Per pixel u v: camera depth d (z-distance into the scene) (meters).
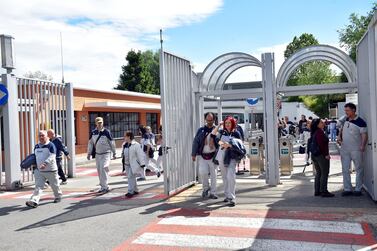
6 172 11.95
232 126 8.63
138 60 58.50
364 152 9.23
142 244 5.99
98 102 24.48
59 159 12.55
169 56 9.86
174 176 9.95
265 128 10.67
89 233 6.71
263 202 8.55
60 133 14.04
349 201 8.33
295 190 9.82
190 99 11.30
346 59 11.05
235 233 6.39
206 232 6.50
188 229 6.71
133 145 9.87
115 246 5.95
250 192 9.75
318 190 9.00
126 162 9.95
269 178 10.63
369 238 5.90
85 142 24.50
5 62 12.11
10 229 7.22
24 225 7.47
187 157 10.88
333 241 5.82
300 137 24.69
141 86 57.78
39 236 6.69
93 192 10.82
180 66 10.65
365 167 9.20
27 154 12.61
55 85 13.89
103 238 6.38
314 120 8.98
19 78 12.41
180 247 5.80
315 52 11.91
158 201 9.13
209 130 9.23
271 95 10.59
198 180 11.58
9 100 11.94
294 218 7.15
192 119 11.35
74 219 7.76
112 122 28.28
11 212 8.66
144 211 8.17
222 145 8.45
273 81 10.59
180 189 10.27
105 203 9.18
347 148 8.86
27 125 12.64
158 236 6.36
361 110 9.73
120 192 10.61
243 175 12.83
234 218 7.31
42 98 13.25
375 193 7.96
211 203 8.70
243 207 8.16
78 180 13.66
